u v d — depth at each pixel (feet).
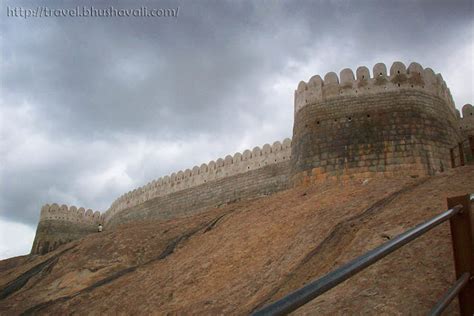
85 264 66.95
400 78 69.77
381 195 43.83
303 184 68.64
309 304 23.34
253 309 30.19
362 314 20.11
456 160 65.62
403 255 24.56
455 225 13.05
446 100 73.26
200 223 71.05
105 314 46.68
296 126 76.74
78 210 146.82
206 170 108.58
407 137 64.34
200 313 34.27
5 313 55.77
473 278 12.44
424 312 18.57
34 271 73.51
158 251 64.44
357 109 69.92
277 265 37.58
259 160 97.25
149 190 122.52
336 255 32.89
